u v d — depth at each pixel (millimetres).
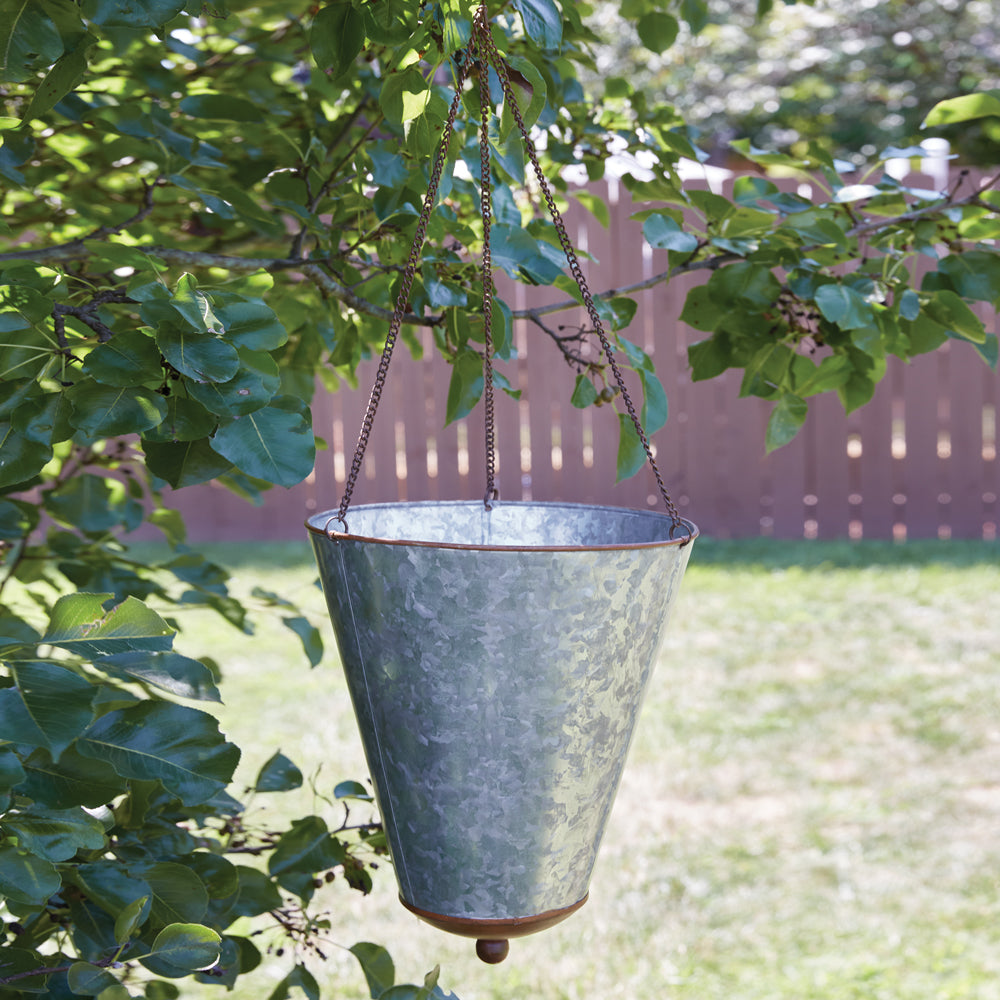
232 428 1086
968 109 1541
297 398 1124
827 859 3342
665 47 2068
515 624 1000
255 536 7152
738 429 6820
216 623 5492
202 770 1074
